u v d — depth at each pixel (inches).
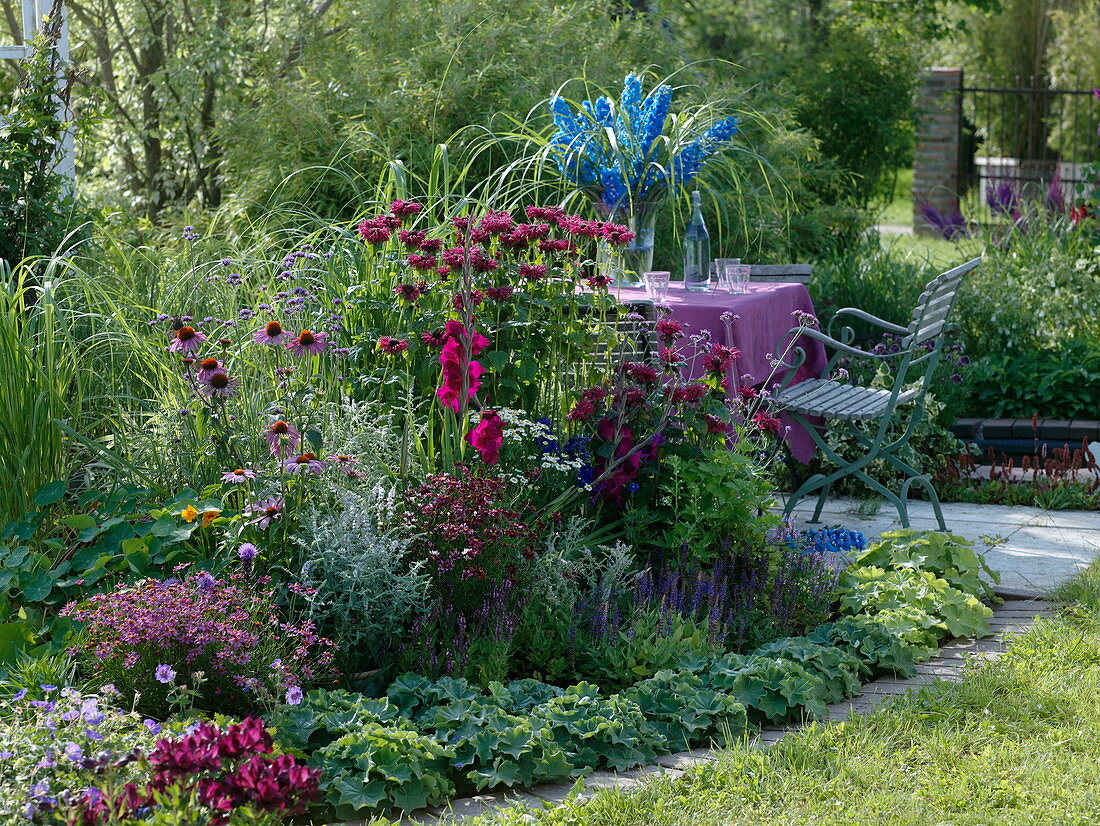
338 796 118.3
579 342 184.5
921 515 227.1
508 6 336.2
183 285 210.2
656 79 342.6
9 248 236.2
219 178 338.0
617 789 118.9
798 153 361.1
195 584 139.1
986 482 244.8
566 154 229.0
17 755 105.7
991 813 114.3
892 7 591.2
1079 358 294.5
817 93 474.9
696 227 223.5
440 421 181.6
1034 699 139.3
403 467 160.4
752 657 146.8
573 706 134.2
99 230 254.2
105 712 116.1
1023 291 313.0
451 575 152.0
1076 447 275.6
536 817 115.3
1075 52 797.9
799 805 116.9
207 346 181.5
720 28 579.5
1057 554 200.8
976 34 845.8
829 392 216.8
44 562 153.3
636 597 162.7
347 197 301.9
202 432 168.4
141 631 125.6
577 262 189.9
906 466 209.5
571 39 339.6
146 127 389.4
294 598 147.9
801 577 170.7
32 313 191.5
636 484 174.6
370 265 193.3
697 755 131.6
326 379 174.7
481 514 151.6
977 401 297.9
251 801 93.8
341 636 143.3
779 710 139.0
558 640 152.6
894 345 272.4
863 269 324.5
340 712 127.9
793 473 233.9
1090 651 153.7
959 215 412.5
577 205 272.5
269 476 155.1
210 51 353.1
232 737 97.9
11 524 155.8
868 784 120.6
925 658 158.4
